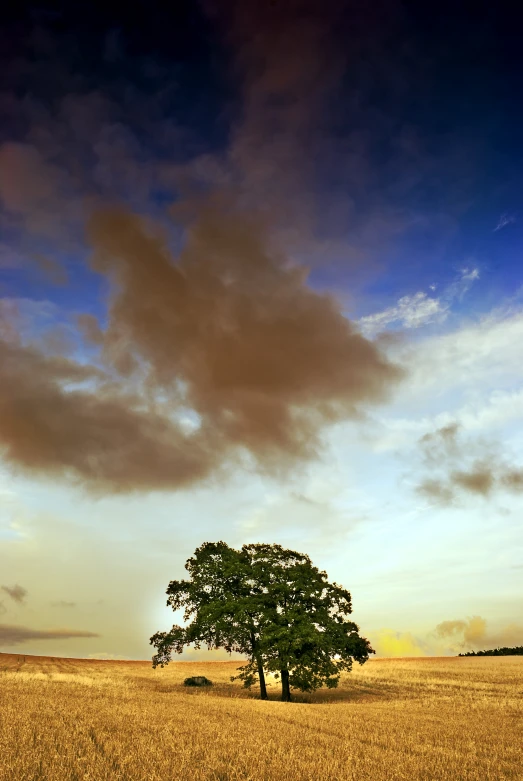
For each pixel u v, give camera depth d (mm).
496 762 17453
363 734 22797
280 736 21188
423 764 16328
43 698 31453
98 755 15422
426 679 63062
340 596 49656
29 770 13219
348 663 47281
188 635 48844
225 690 54219
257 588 50750
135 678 66625
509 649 127750
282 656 43719
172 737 19234
